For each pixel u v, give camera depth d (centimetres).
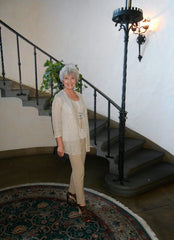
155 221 217
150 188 279
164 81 325
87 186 287
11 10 391
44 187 281
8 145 393
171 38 308
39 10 398
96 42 394
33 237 190
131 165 292
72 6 396
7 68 407
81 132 205
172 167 320
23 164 363
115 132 353
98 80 408
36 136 406
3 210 229
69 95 205
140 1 340
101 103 412
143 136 368
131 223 211
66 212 227
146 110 357
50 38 408
